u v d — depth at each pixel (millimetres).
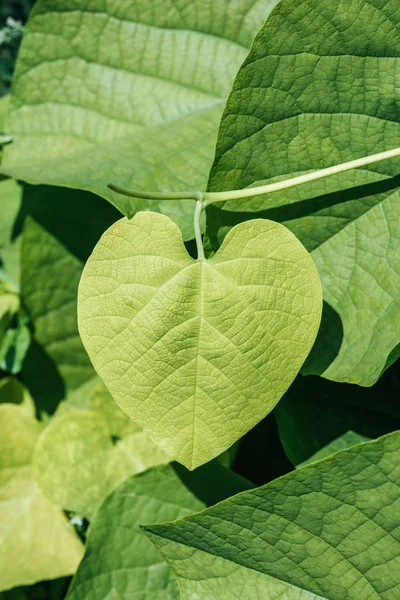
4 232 781
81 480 710
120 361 554
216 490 659
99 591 654
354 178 592
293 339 549
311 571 581
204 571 585
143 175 626
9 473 752
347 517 565
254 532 576
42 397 762
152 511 663
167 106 661
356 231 597
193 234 606
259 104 576
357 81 580
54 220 715
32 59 674
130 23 658
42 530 737
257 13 642
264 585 586
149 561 661
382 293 590
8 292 773
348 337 592
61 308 740
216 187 580
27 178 638
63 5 660
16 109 682
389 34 572
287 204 592
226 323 547
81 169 642
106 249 548
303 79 577
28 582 714
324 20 567
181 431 556
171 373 552
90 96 670
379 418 639
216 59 654
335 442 637
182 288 546
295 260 545
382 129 588
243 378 551
